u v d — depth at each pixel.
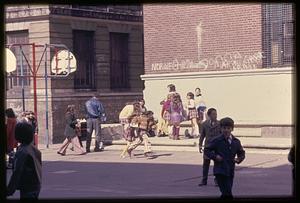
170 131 21.86
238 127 20.95
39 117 25.25
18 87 26.03
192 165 15.93
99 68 27.56
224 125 8.81
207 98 22.06
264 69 20.61
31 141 6.76
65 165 16.77
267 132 20.08
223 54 21.78
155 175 14.20
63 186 12.77
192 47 22.56
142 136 18.19
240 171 14.45
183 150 19.38
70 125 19.75
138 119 18.20
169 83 23.11
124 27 28.97
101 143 20.72
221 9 21.70
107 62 28.00
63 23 25.81
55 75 23.59
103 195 11.38
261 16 20.75
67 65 23.56
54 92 25.23
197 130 21.41
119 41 28.95
